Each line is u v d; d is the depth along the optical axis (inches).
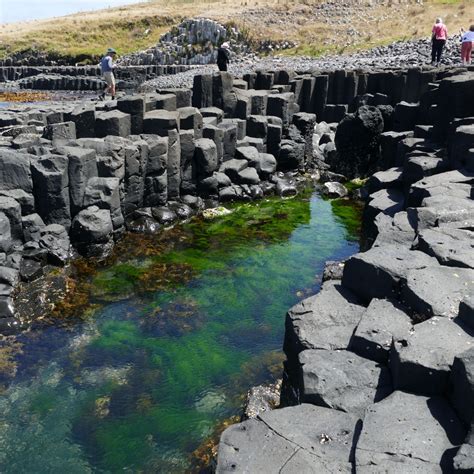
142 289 558.6
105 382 418.0
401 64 1347.2
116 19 2883.9
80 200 634.8
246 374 429.4
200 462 342.6
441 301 298.7
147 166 738.8
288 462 220.8
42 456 349.7
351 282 360.5
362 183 953.5
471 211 430.3
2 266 531.8
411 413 236.5
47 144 682.8
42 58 2625.5
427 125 833.5
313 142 1074.1
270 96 989.2
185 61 2331.4
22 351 450.3
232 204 829.8
